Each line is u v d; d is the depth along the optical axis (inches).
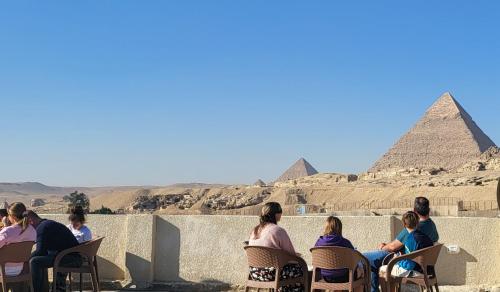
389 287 319.9
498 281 406.3
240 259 458.9
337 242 313.0
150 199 6348.4
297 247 448.1
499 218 413.1
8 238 362.6
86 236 429.1
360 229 434.9
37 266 381.7
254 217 458.9
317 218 446.0
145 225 475.5
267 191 6195.9
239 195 6107.3
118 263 483.5
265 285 315.0
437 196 4475.9
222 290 452.4
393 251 351.3
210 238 468.4
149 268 471.2
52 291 377.1
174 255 475.2
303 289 327.0
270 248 310.7
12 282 364.8
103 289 468.1
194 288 458.6
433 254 320.8
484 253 413.4
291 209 4104.3
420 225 352.5
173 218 478.6
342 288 304.3
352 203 4985.2
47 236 383.9
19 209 374.6
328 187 5757.9
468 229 418.9
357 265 316.5
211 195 6387.8
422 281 319.3
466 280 415.8
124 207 6363.2
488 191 4234.7
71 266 389.4
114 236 486.6
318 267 313.1
